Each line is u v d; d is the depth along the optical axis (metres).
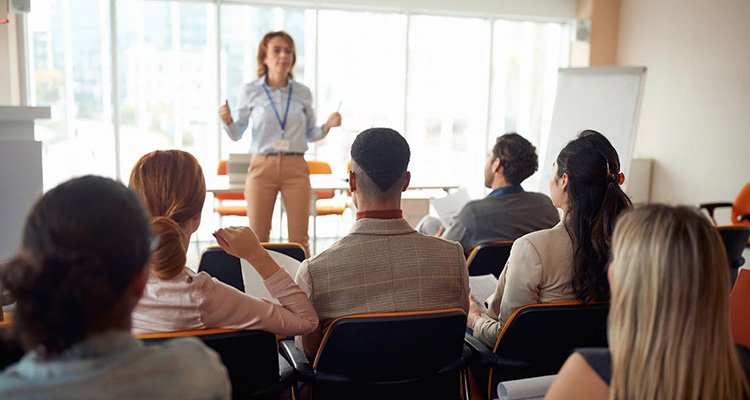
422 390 1.74
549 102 7.73
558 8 7.39
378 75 6.94
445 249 1.81
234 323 1.48
